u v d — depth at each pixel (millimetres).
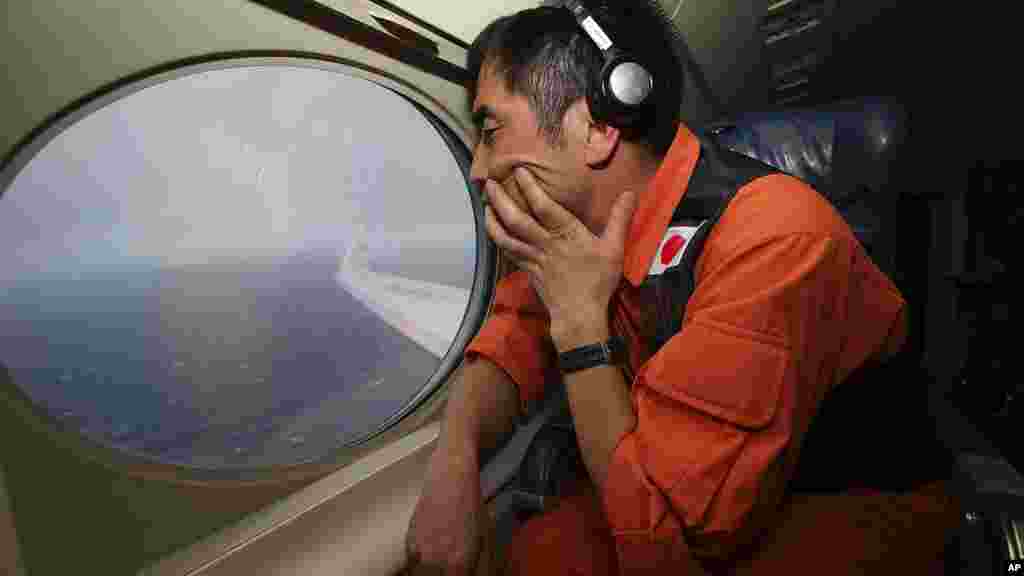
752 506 508
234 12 719
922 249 1679
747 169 644
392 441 1173
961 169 2049
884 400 613
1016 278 1756
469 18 1054
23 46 547
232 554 817
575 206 640
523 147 616
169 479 780
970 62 2367
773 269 516
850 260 551
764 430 499
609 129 605
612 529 557
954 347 1870
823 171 1199
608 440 579
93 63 596
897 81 2533
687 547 531
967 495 792
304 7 788
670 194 632
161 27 647
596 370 598
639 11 622
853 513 590
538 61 604
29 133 568
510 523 1073
